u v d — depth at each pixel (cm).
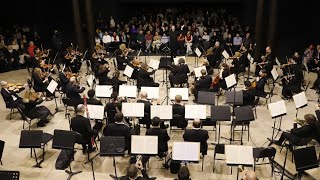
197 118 1023
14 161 1070
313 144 1136
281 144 1102
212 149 1118
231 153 848
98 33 2239
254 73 1800
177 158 863
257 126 1266
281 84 1638
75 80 1342
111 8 2695
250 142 1159
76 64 1773
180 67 1507
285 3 2314
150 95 1213
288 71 1527
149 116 1127
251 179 700
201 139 957
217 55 1784
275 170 1009
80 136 1002
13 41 2044
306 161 848
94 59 1700
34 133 939
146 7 2719
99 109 1062
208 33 2283
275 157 1048
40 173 966
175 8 2694
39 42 2344
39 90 1491
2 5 2497
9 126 1291
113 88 1365
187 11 2677
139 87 1441
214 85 1452
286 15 2330
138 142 886
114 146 872
